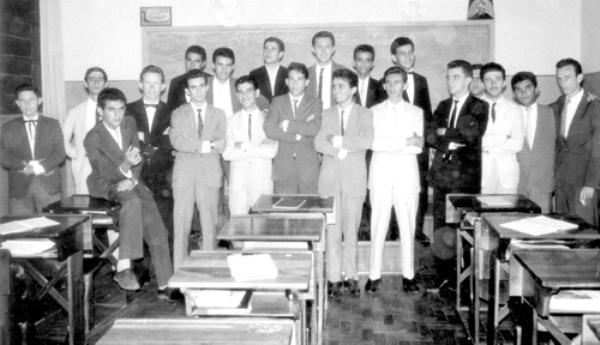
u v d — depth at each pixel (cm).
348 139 453
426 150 559
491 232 339
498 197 422
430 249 555
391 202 471
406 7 691
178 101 555
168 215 524
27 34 657
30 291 375
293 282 254
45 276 401
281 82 569
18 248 327
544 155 504
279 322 217
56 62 698
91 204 424
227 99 549
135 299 458
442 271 489
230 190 497
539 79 684
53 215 372
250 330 211
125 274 435
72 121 554
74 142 583
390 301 454
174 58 710
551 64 682
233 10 703
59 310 427
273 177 486
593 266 269
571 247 331
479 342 371
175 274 264
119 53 713
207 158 477
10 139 498
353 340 383
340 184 464
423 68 695
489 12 682
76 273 353
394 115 465
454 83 471
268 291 288
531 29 681
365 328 403
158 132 516
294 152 477
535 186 507
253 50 705
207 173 477
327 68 538
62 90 708
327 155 468
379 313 430
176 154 488
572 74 501
